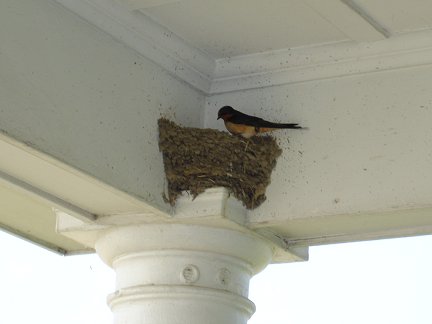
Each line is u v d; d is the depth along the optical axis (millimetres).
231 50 6883
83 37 6125
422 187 6180
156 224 6668
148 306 6562
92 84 6129
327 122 6664
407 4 6109
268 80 6953
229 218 6543
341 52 6621
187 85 7039
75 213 6645
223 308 6621
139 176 6383
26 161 5961
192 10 6422
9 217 7473
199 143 6738
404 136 6355
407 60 6465
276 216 6617
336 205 6430
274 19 6453
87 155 5977
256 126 6684
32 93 5637
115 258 6898
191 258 6668
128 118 6395
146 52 6633
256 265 6934
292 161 6691
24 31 5660
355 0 6129
